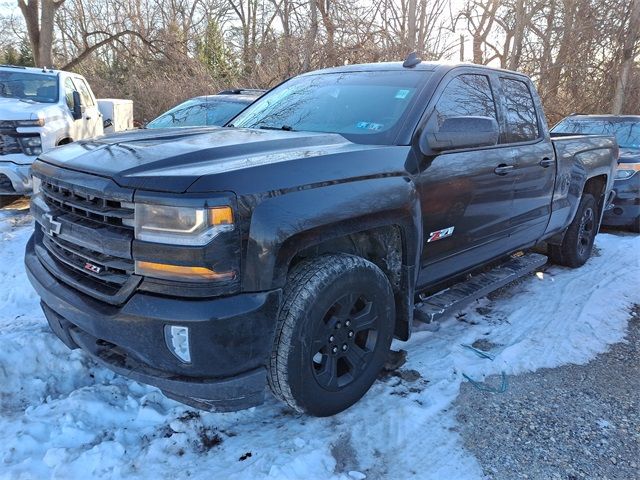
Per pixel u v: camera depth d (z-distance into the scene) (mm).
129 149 2680
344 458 2619
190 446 2619
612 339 4125
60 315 2771
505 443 2814
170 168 2396
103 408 2809
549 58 19953
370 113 3436
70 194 2588
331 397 2791
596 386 3438
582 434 2932
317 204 2498
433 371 3416
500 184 3877
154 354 2311
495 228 4020
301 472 2463
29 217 6961
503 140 4066
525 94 4543
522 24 19797
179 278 2225
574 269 5832
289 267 2670
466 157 3508
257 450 2604
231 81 19297
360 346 3008
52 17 21125
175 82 19703
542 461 2695
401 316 3242
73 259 2621
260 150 2740
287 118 3756
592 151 5602
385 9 16859
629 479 2604
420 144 3193
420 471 2572
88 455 2469
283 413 2936
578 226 5660
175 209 2189
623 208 7719
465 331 4062
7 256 5195
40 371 3205
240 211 2254
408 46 15594
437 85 3492
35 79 8789
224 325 2244
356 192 2684
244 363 2355
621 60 18109
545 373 3553
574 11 18891
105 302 2428
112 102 11961
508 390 3305
